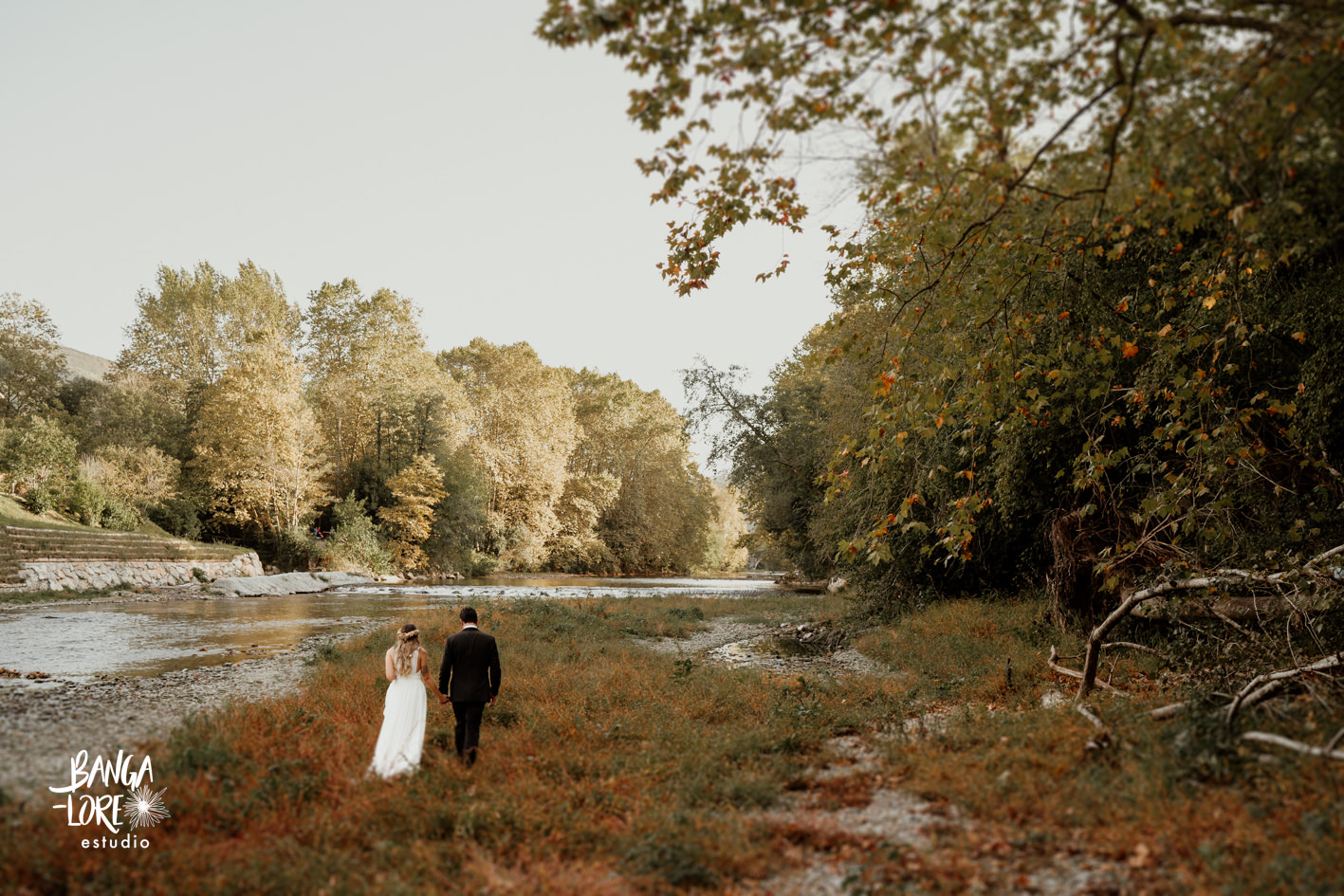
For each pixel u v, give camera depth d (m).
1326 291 7.39
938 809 5.12
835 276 8.22
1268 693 6.06
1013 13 4.86
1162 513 8.34
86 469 35.97
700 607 24.52
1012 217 6.72
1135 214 5.93
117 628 18.06
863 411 9.09
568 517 64.19
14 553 25.47
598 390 72.06
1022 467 11.75
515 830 4.92
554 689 9.24
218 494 43.06
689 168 6.18
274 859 4.27
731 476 31.39
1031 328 8.36
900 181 6.00
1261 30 4.42
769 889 4.06
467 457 51.72
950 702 9.04
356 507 43.84
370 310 48.84
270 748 6.28
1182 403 8.25
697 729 7.64
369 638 13.99
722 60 5.26
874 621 17.95
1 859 3.97
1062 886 3.82
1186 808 4.44
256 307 49.94
